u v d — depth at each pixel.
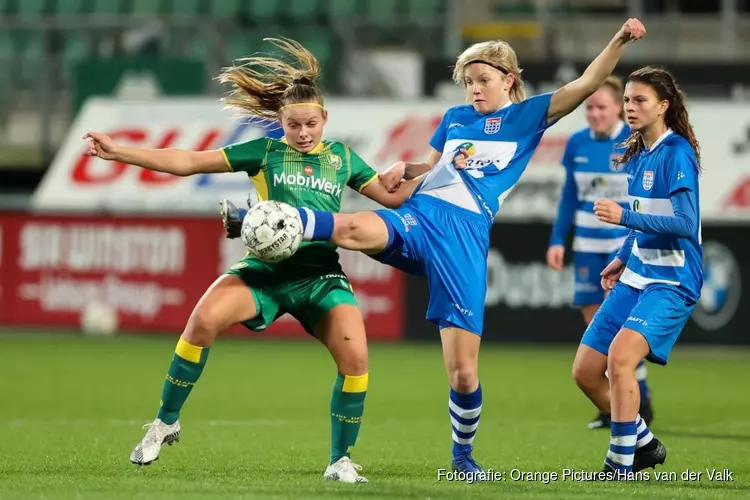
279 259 21.80
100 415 36.16
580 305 36.69
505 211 62.06
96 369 50.50
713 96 62.62
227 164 23.22
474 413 23.70
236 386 44.91
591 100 35.34
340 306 22.91
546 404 40.50
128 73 70.50
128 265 64.62
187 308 64.19
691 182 23.62
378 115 64.12
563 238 36.78
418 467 25.78
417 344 63.28
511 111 24.11
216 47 72.75
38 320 65.12
